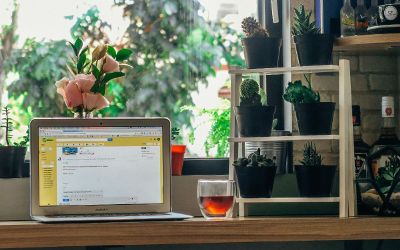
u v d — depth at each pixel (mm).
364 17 2045
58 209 1881
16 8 2143
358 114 2070
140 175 1927
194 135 2199
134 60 2186
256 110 1949
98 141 1912
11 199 1969
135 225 1763
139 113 2182
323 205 2094
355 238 1845
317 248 2143
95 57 1968
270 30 2219
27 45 2146
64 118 1900
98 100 1948
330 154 2127
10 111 2119
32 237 1729
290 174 2100
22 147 2004
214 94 2215
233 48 2232
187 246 2100
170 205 1934
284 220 1823
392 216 1908
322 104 1928
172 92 2195
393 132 2037
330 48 1977
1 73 2127
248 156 1995
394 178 1899
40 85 2143
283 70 1955
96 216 1859
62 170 1892
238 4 2234
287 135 2113
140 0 2199
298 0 2135
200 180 1912
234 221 1803
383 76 2174
